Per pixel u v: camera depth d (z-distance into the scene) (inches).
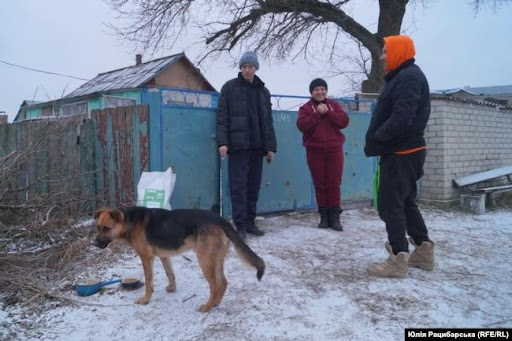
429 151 314.7
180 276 153.3
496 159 368.5
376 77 525.3
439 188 309.7
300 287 142.5
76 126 233.5
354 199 292.0
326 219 228.4
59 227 184.4
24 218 186.9
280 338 109.1
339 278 151.7
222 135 197.3
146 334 112.0
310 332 112.0
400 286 143.6
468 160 331.3
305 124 219.0
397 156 148.2
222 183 229.8
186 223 127.6
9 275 144.6
